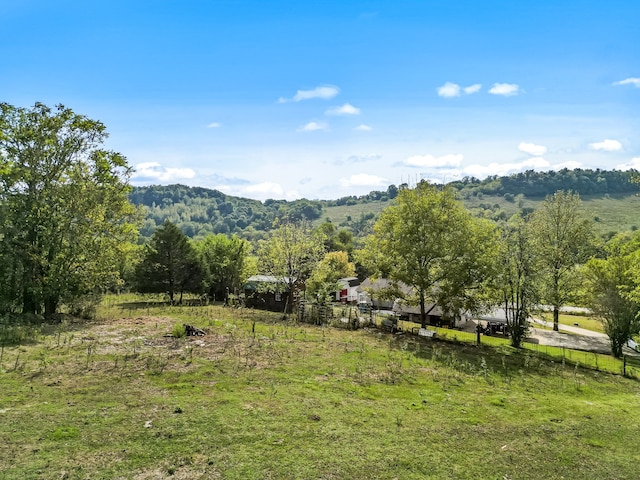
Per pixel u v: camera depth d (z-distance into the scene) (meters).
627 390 16.34
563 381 16.59
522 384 15.35
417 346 20.91
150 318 23.58
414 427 9.72
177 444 7.84
